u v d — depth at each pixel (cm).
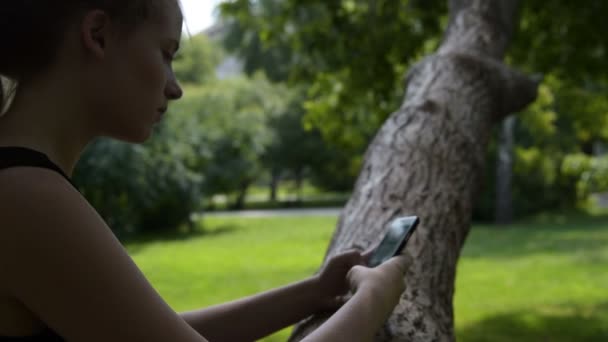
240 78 3198
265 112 2753
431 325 146
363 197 211
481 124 277
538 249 1366
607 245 1396
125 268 79
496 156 2120
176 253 1389
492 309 801
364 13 650
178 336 81
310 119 696
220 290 942
